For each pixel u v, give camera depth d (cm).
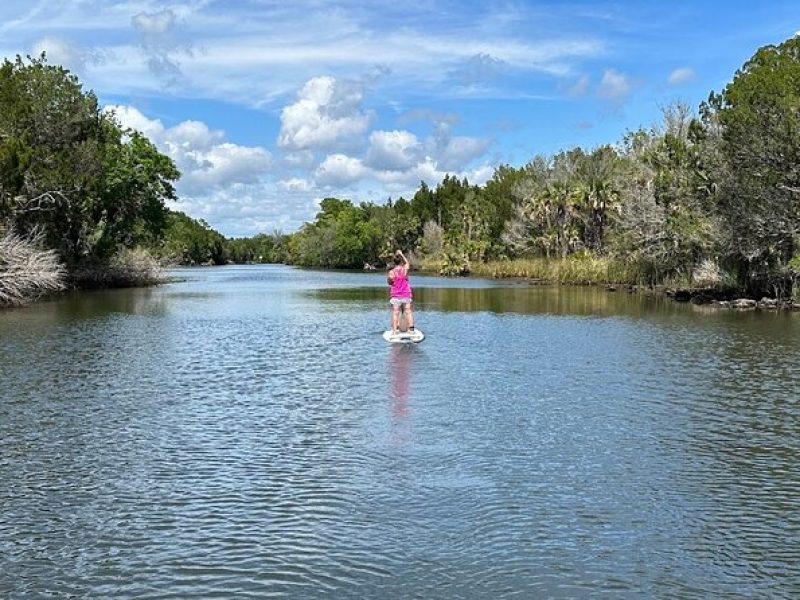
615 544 770
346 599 660
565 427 1212
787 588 680
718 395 1454
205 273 10306
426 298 4344
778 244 3528
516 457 1052
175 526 816
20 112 4444
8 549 761
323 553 750
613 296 4434
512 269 7762
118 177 5631
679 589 678
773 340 2252
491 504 876
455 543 773
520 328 2644
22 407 1355
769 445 1110
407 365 1828
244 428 1212
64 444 1120
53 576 705
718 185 3747
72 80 4884
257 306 3803
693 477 969
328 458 1050
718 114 3703
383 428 1209
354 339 2358
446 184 13062
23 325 2739
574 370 1742
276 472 990
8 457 1055
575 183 8144
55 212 4575
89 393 1484
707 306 3597
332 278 8219
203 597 665
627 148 5834
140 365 1827
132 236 6419
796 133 3288
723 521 827
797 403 1384
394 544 771
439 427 1214
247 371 1747
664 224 4550
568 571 712
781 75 3450
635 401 1403
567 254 7625
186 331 2584
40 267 3856
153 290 5419
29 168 4159
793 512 853
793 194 3431
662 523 823
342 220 13225
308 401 1411
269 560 736
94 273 5478
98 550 759
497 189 10975
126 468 1008
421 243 11569
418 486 936
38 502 886
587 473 984
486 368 1775
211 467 1012
